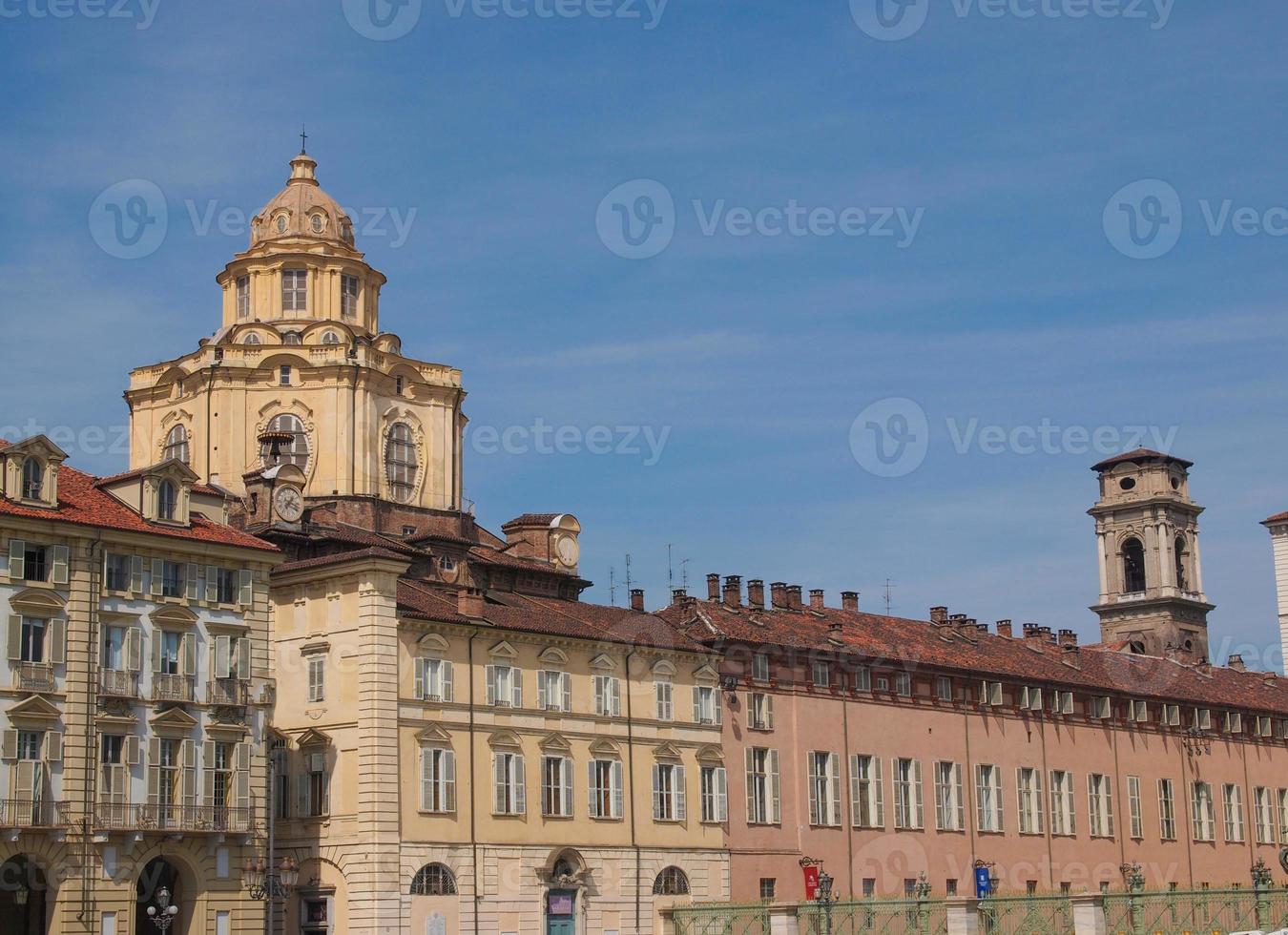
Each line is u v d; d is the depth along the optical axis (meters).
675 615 108.00
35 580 78.06
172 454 111.88
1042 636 135.38
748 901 98.69
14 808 75.50
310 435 109.69
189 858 81.31
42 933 78.25
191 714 82.12
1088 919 97.75
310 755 88.19
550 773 93.56
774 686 106.69
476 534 116.75
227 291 116.50
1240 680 152.00
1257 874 114.38
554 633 95.12
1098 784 128.12
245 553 85.19
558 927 92.38
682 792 100.06
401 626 88.25
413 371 113.94
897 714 113.69
